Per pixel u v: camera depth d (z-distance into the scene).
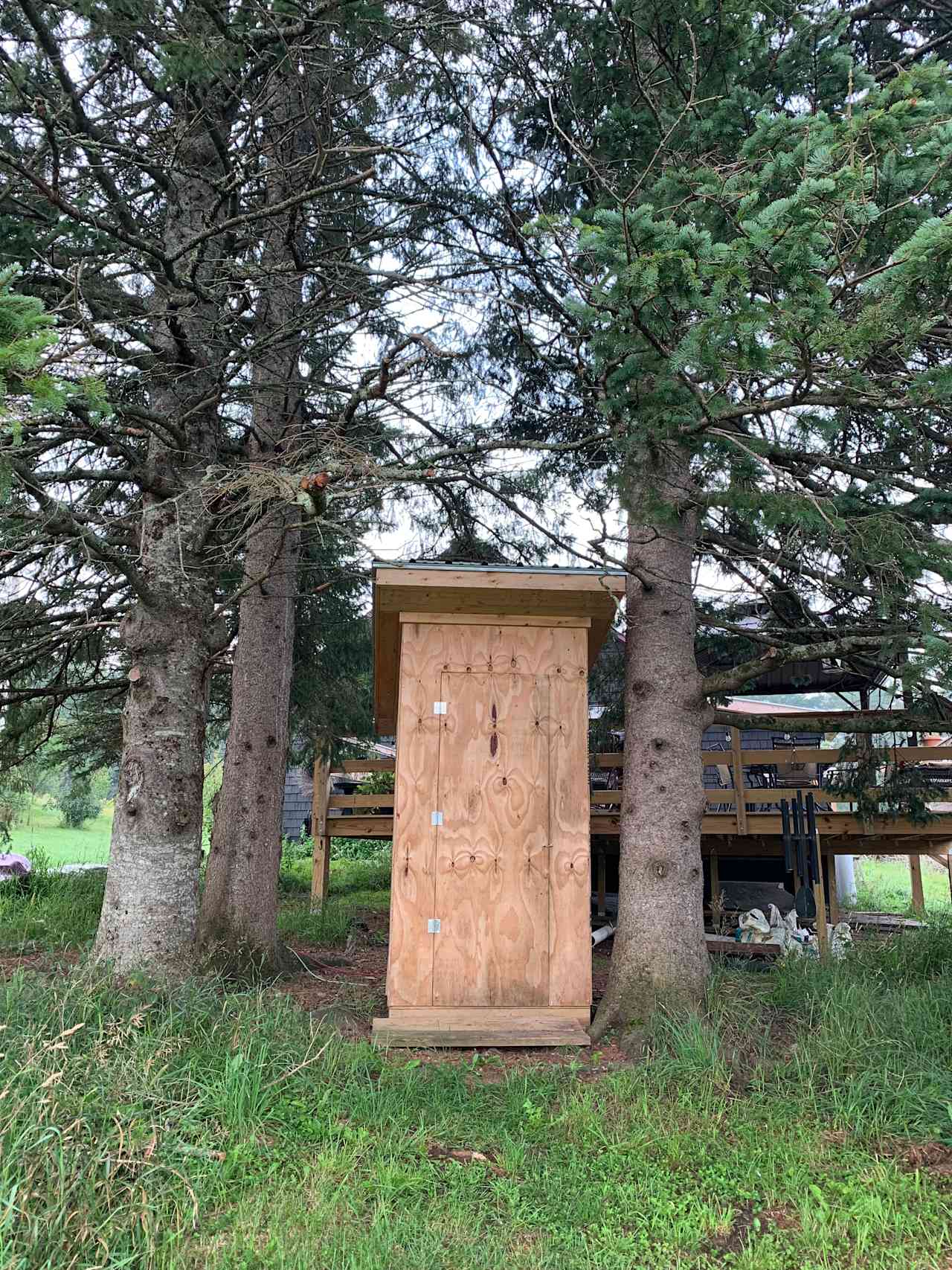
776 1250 3.39
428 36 6.70
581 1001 6.05
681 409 4.76
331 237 8.62
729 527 7.48
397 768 6.26
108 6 4.88
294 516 7.84
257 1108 4.16
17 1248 2.78
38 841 25.86
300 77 6.14
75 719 11.61
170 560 6.14
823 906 7.75
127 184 7.74
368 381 5.23
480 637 6.52
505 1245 3.36
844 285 3.76
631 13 6.22
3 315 2.71
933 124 3.65
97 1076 3.89
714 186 4.41
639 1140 4.24
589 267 6.43
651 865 6.20
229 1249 3.11
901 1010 5.50
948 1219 3.59
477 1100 4.78
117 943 5.66
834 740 16.08
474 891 6.14
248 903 7.64
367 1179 3.74
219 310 6.75
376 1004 7.00
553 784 6.36
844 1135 4.39
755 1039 5.46
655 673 6.50
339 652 11.86
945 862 10.63
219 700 12.35
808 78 6.18
